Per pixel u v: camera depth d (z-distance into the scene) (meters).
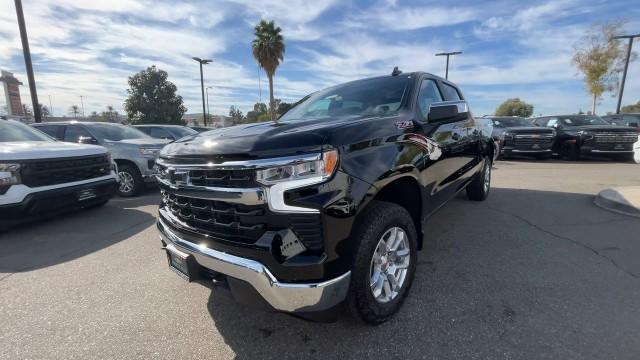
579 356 1.93
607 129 10.45
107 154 5.55
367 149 2.12
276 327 2.32
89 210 5.69
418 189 2.65
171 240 2.28
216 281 2.07
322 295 1.82
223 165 1.89
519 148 11.43
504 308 2.43
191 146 2.12
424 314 2.38
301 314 1.89
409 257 2.44
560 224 4.25
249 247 1.84
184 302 2.68
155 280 3.07
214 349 2.12
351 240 1.94
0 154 4.16
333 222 1.83
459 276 2.92
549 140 11.19
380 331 2.22
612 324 2.21
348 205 1.89
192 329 2.33
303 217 1.80
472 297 2.58
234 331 2.29
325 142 1.85
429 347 2.05
